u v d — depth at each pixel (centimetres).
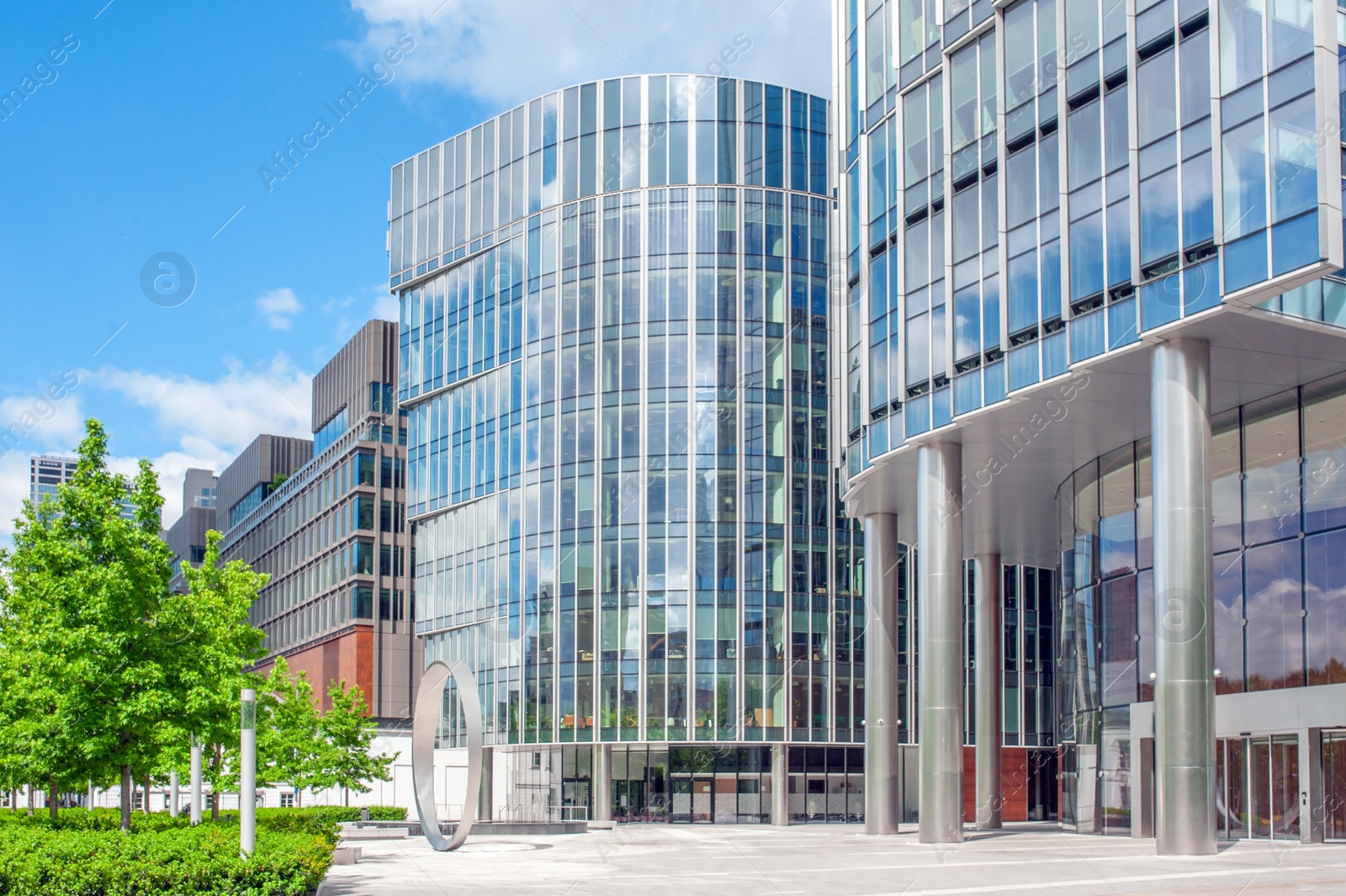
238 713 3353
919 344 3584
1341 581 2859
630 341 6072
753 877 2352
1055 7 3062
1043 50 3098
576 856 3094
